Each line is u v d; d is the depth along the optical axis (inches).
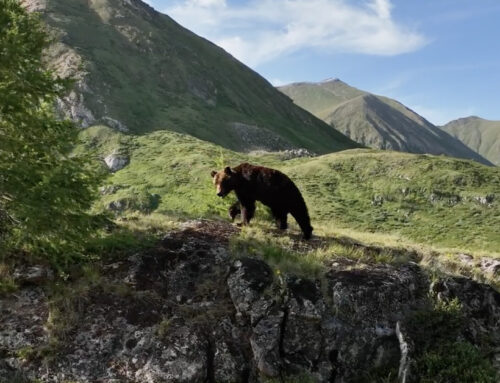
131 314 376.8
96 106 5172.2
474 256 539.5
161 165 4234.7
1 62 370.0
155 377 342.3
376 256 462.9
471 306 420.2
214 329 378.9
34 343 350.6
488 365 369.4
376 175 4426.7
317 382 359.3
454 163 4574.3
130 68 6579.7
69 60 5703.7
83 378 338.0
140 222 492.4
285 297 391.5
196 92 7116.1
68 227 384.5
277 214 510.0
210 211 837.8
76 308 375.6
